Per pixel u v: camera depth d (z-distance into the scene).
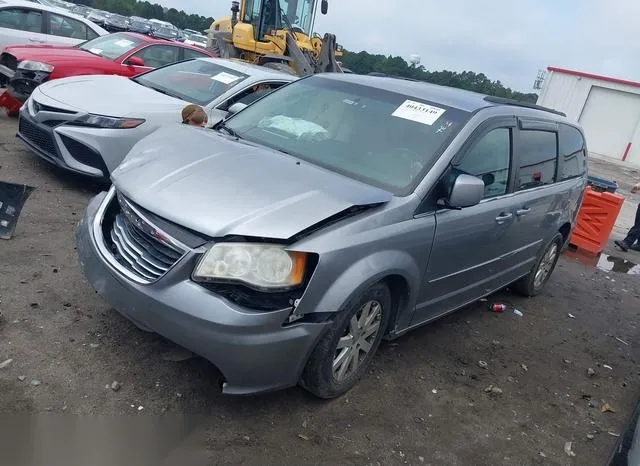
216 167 3.46
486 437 3.58
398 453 3.23
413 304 3.86
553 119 5.64
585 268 8.24
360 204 3.29
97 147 5.99
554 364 4.84
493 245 4.61
